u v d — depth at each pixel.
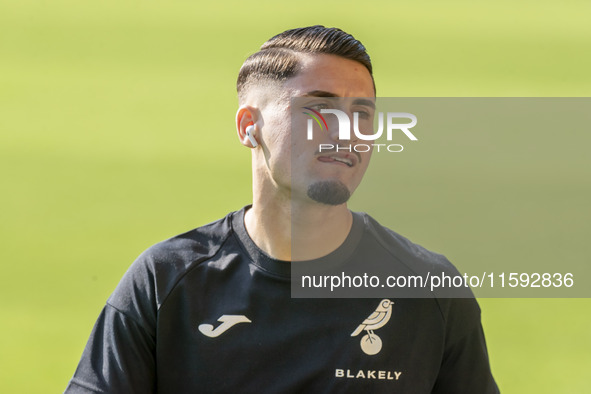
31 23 37.72
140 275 6.52
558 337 18.08
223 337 6.38
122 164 27.78
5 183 26.41
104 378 6.32
